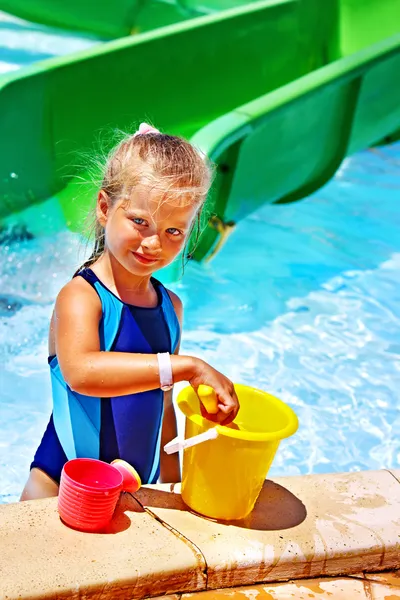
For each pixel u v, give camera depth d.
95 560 1.84
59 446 2.27
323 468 3.22
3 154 4.74
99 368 1.98
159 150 2.07
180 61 6.02
